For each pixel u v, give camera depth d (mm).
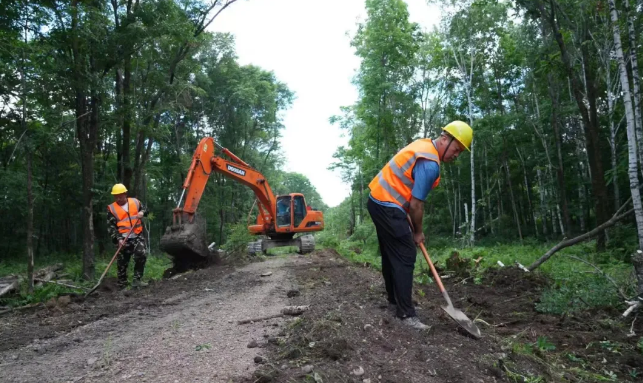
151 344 3623
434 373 2766
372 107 22594
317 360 2818
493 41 21484
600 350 4008
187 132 29469
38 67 8742
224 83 31234
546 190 23703
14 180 16750
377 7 21828
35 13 9102
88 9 9352
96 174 18750
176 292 7031
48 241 24266
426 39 22891
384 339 3281
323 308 4340
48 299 6918
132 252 8367
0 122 8344
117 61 10625
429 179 3656
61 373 2996
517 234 26109
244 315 4688
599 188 12867
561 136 22000
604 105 18766
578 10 12508
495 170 26328
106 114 11508
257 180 14266
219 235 30297
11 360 3424
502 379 2869
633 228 13070
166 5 11477
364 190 32531
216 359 3045
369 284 6480
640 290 5383
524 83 22859
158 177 21500
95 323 4797
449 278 8156
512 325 4852
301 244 15766
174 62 14078
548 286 6824
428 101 23422
